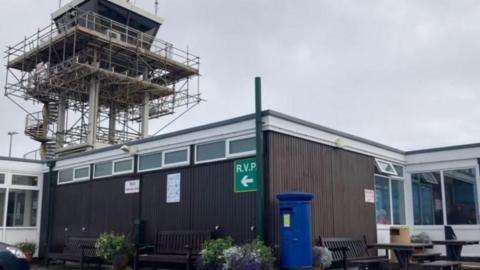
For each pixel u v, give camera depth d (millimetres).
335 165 12766
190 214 12250
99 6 25766
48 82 24609
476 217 14578
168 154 13227
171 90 27469
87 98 26453
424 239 14312
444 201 15328
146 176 13758
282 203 10141
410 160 16172
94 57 24469
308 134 11875
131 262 13188
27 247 16406
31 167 17797
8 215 17016
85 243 14914
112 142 26406
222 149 11836
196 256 11188
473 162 14844
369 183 14047
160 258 11602
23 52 25859
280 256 10203
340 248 11461
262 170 10656
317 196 11891
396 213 15570
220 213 11531
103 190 15188
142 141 13992
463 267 12516
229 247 10125
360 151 13859
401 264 11031
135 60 25969
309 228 10047
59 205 17047
